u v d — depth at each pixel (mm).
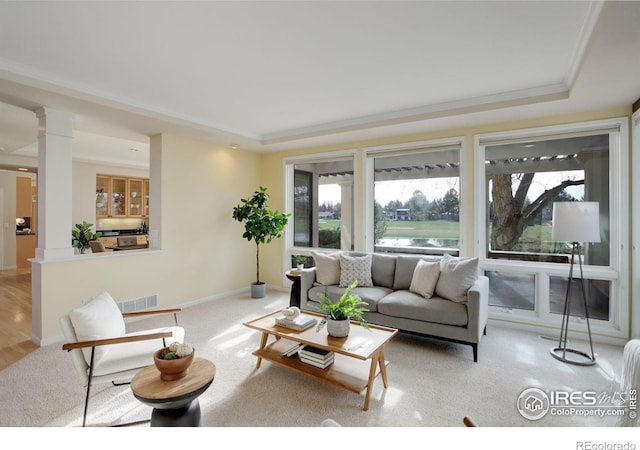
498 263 3738
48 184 3197
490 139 3771
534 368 2693
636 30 1848
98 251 5211
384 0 1837
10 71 2584
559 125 3387
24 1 1823
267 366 2738
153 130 4082
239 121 4219
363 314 3344
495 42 2295
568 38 2236
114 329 2152
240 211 4895
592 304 3322
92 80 2928
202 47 2361
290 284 5438
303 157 5238
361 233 4664
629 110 3090
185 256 4500
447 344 3225
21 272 6734
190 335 3402
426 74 2818
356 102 3518
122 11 1929
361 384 2215
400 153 4367
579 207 2697
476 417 2047
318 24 2076
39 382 2465
